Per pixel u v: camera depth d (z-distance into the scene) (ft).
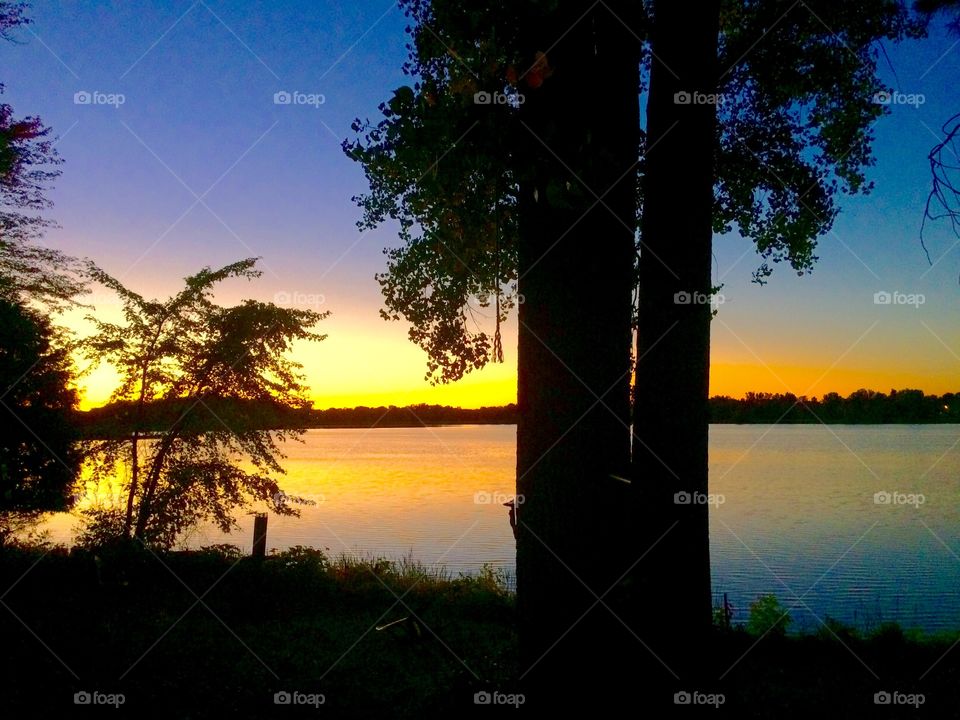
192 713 19.58
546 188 14.40
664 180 19.94
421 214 24.84
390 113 14.74
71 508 45.09
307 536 80.23
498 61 15.34
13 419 49.08
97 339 42.88
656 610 18.83
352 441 596.29
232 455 45.91
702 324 19.74
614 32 15.87
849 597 56.49
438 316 25.76
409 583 41.34
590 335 15.03
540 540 15.06
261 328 45.09
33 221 51.72
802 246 30.60
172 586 35.60
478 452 376.48
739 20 28.43
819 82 28.43
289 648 26.61
